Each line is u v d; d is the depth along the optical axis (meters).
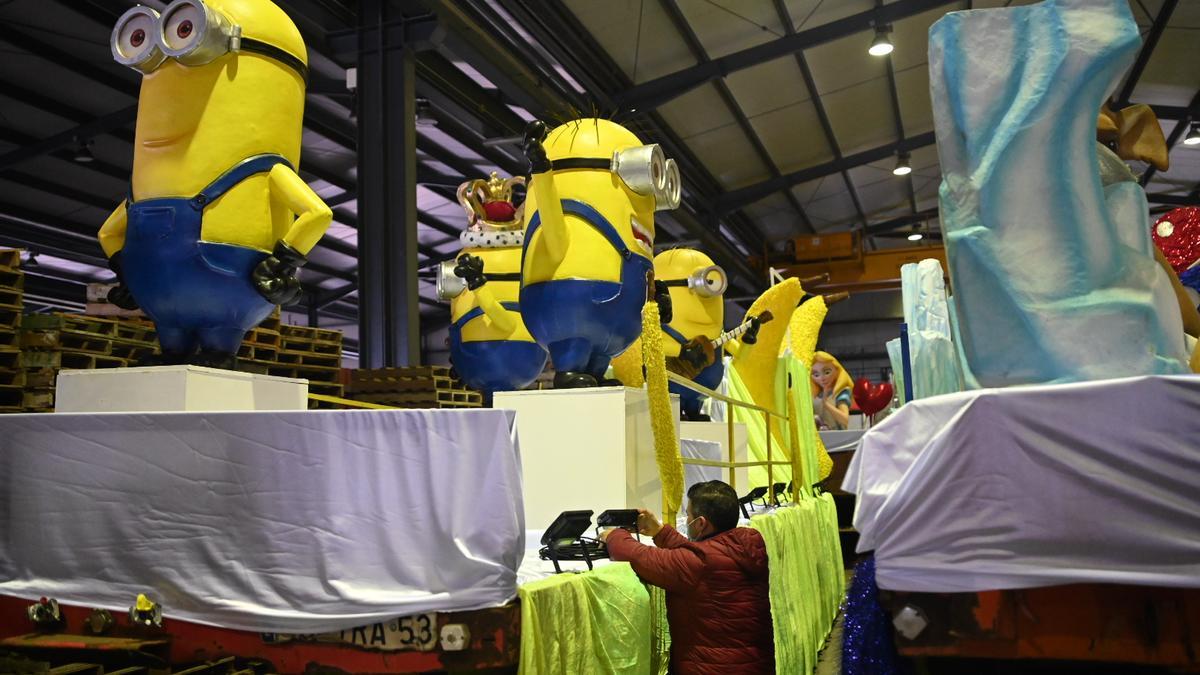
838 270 21.05
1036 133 2.68
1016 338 2.65
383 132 9.63
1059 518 2.16
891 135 19.02
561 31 12.07
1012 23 2.75
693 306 6.67
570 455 4.02
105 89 11.55
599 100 13.27
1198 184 22.44
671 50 13.57
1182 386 2.09
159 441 2.74
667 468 3.69
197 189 3.43
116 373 3.32
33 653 2.67
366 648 2.52
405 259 9.42
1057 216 2.65
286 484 2.63
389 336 9.41
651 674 3.26
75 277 16.50
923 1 13.50
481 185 6.02
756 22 13.42
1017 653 2.19
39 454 2.83
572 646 2.71
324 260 18.39
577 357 4.33
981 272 2.69
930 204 24.22
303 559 2.60
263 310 3.64
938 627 2.25
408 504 2.55
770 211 22.34
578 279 4.21
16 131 12.12
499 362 5.84
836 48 14.92
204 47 3.40
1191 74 17.27
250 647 2.60
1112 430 2.13
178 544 2.69
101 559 2.75
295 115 3.70
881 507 2.34
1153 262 2.70
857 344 26.00
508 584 2.46
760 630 3.16
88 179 13.56
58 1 9.71
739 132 17.02
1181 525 2.08
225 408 3.42
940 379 5.05
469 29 10.06
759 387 7.21
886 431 2.42
